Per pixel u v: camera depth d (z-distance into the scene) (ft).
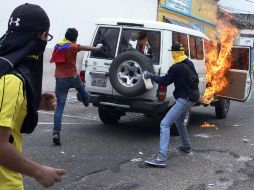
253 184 18.15
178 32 26.35
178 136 26.81
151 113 25.39
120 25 26.18
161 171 19.38
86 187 16.71
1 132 6.54
